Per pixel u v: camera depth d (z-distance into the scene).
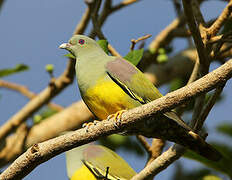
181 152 9.11
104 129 7.68
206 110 8.86
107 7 13.38
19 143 13.62
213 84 7.13
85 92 10.06
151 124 9.40
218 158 9.27
